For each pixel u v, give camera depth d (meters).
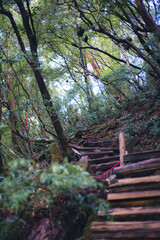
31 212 3.16
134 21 9.76
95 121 10.70
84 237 2.60
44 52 11.14
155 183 2.74
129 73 9.14
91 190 3.12
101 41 13.93
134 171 3.27
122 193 2.73
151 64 6.98
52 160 5.71
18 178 2.21
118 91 11.09
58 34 10.77
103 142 7.49
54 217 3.12
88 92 11.34
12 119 5.92
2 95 5.35
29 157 5.51
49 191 2.74
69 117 11.19
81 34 9.68
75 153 6.18
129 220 2.36
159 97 7.88
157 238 2.02
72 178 2.15
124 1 7.33
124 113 9.88
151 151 3.68
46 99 5.83
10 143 7.87
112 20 10.79
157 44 7.42
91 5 7.38
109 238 2.15
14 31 6.71
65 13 8.94
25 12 6.03
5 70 5.59
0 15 7.71
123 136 4.38
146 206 2.52
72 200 3.04
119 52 13.52
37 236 3.01
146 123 6.77
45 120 7.45
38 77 5.87
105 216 2.47
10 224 2.55
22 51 5.76
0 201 2.73
